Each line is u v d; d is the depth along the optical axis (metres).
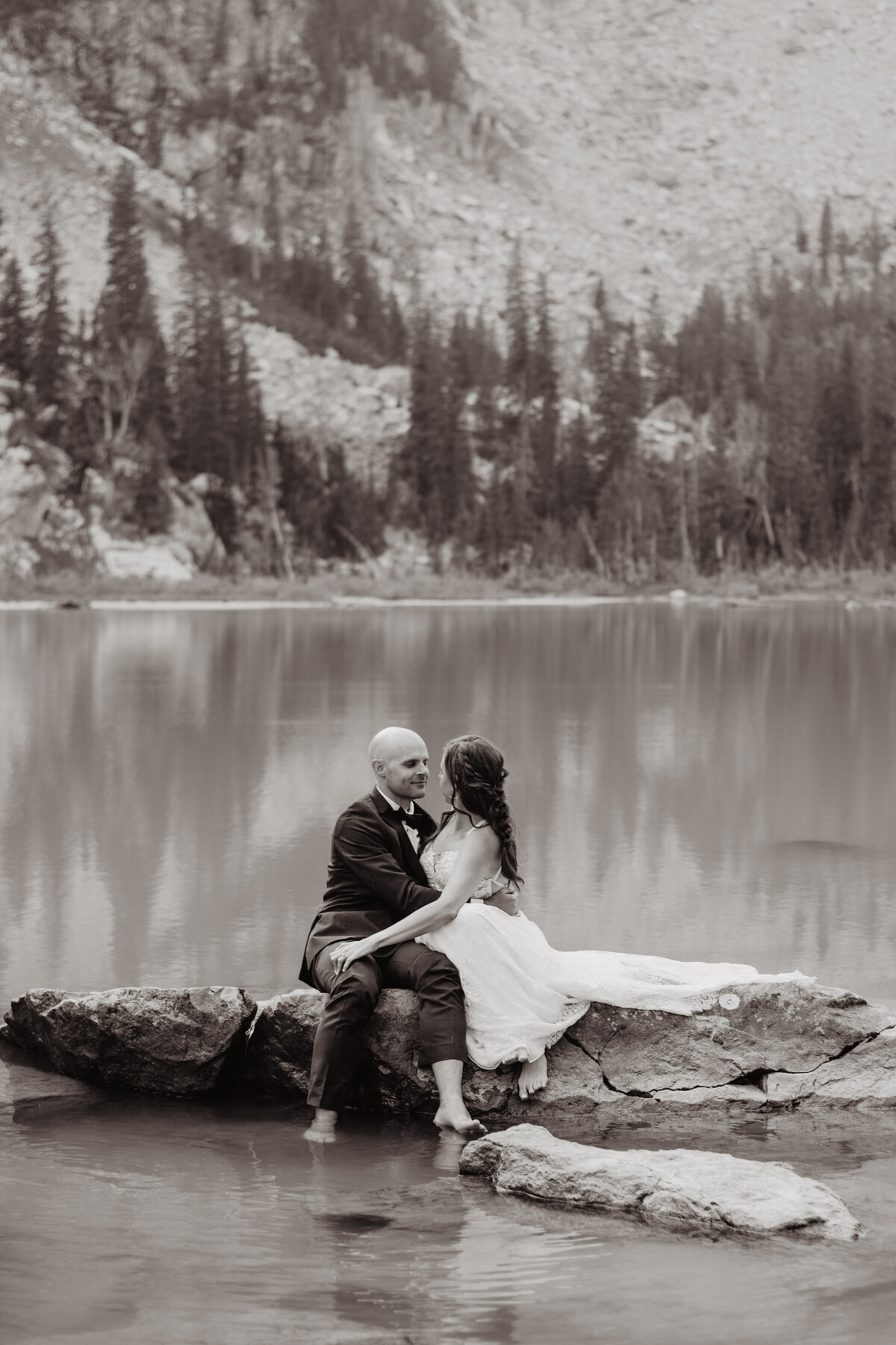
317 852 8.04
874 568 86.69
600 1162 3.79
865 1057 4.80
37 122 116.12
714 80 166.62
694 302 128.88
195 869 7.58
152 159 124.00
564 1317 2.99
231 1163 4.06
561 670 21.84
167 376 79.44
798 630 36.00
